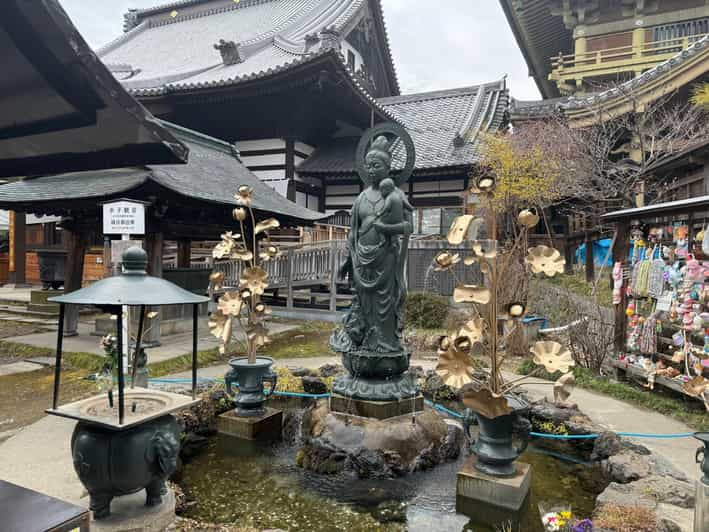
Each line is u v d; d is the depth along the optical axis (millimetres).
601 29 21875
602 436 5172
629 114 15016
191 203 8672
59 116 2434
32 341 9852
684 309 6016
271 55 19953
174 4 30797
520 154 15070
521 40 25094
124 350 6809
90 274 16672
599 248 17641
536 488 4586
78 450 3193
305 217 11344
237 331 11688
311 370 8148
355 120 19359
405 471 4781
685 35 20750
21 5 1819
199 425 5945
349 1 23234
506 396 4223
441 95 24266
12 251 19688
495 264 4285
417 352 10125
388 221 5363
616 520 3422
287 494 4410
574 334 8422
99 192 7781
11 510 1901
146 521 3305
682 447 5016
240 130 18109
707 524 3068
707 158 10727
